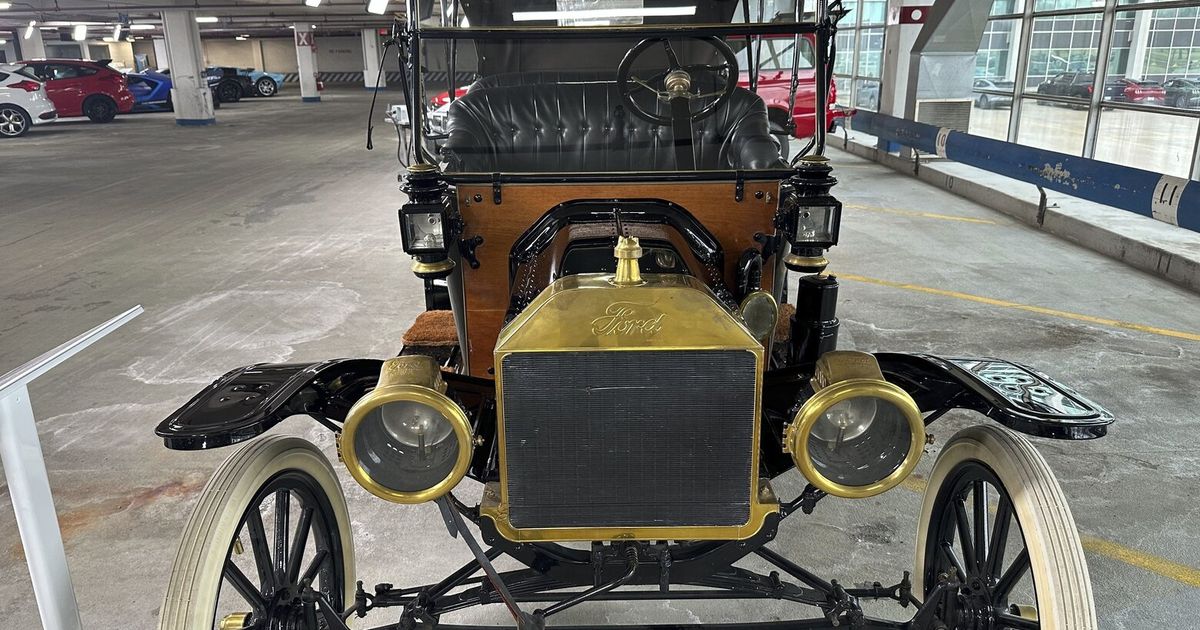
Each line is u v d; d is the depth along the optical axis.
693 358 1.59
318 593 2.00
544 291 1.77
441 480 1.68
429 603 1.98
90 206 8.91
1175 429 3.60
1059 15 9.41
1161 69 10.89
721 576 2.02
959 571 2.05
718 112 2.74
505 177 2.31
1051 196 8.23
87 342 1.73
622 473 1.66
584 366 1.58
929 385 1.99
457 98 2.85
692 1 2.42
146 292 5.74
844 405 1.77
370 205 8.84
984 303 5.34
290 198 9.30
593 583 1.95
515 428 1.63
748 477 1.67
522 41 2.46
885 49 12.04
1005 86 13.56
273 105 25.95
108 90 19.36
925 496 2.26
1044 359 4.38
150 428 3.71
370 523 3.02
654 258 1.96
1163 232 6.57
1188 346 4.56
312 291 5.71
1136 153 10.29
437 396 1.65
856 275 6.01
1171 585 2.58
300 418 3.84
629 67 2.48
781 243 2.35
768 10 2.51
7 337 4.88
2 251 6.93
